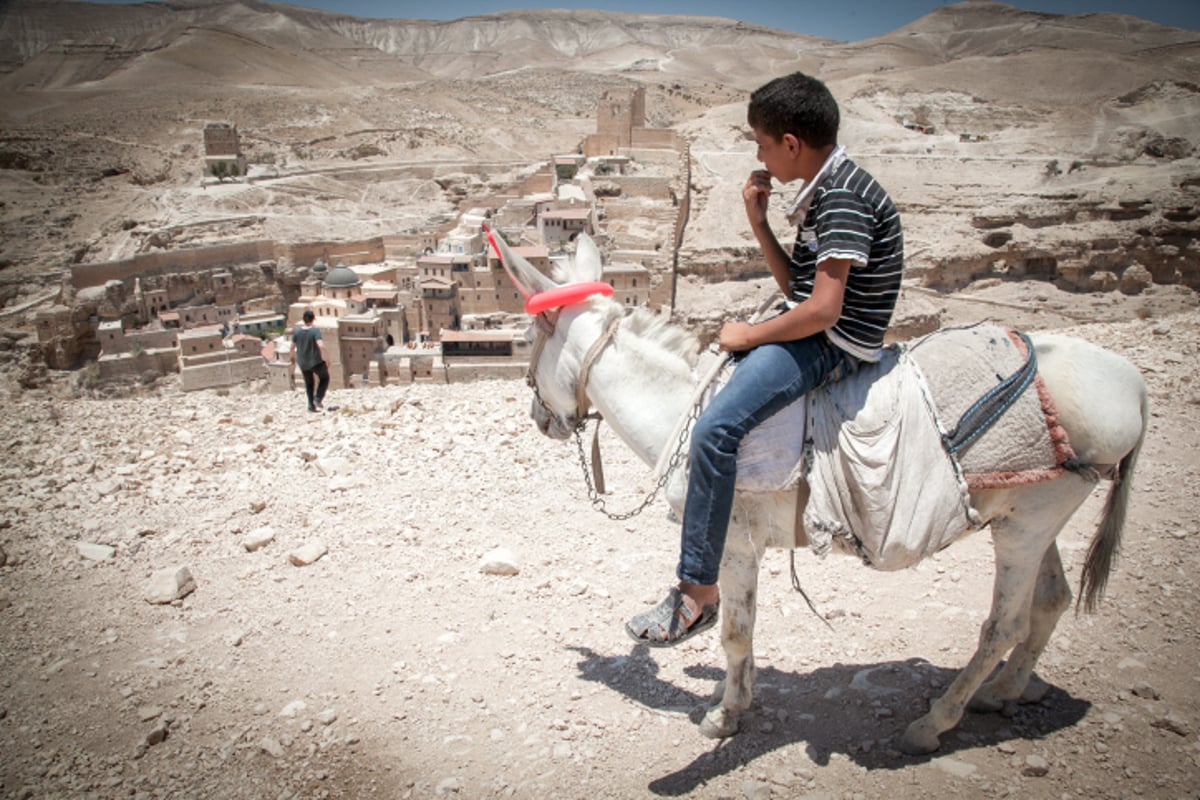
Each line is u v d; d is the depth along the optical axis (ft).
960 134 402.72
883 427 12.39
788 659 17.83
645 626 13.12
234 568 22.17
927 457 12.47
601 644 18.54
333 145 506.48
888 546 12.59
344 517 25.02
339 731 15.75
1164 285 238.07
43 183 395.34
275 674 17.61
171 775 14.75
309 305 235.61
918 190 290.35
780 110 11.72
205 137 407.85
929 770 14.01
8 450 32.17
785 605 19.93
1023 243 241.76
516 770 14.64
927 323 213.46
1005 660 17.15
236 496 26.71
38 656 18.38
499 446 30.50
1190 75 496.23
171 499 26.50
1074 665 16.87
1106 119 408.67
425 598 20.53
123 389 217.15
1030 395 12.63
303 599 20.57
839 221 11.44
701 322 202.18
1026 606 13.69
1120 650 17.28
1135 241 237.04
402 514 25.08
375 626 19.35
